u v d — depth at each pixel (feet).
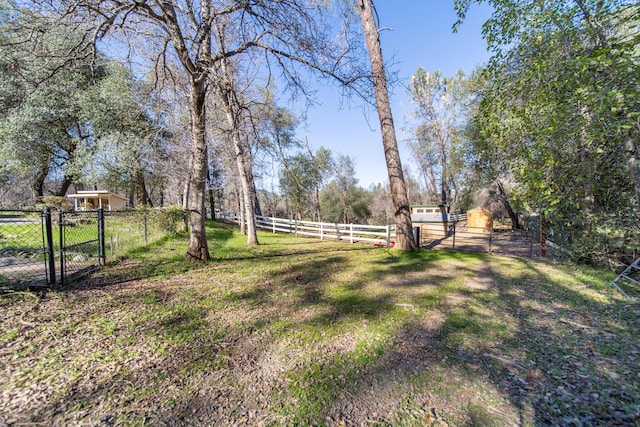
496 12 18.22
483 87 37.76
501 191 53.26
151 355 9.18
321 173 104.68
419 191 122.93
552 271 20.76
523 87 16.90
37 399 6.95
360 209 122.93
